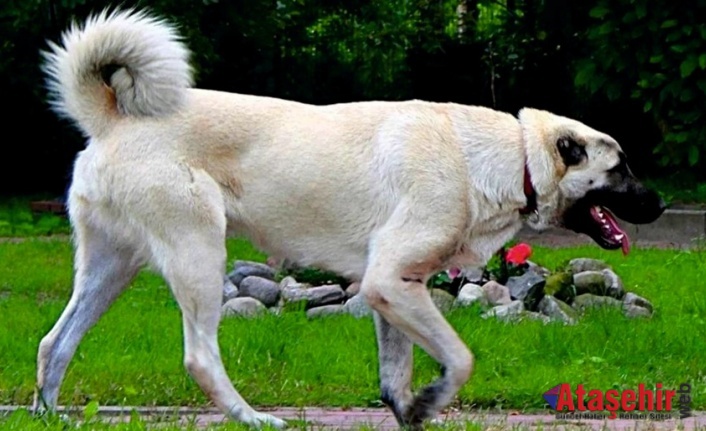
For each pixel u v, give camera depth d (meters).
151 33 6.88
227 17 18.39
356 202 7.00
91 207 7.04
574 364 8.74
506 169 7.17
